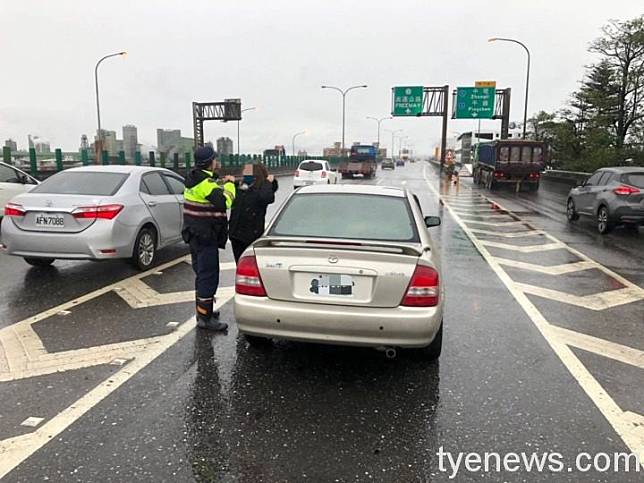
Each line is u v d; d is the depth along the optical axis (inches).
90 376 163.9
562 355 187.8
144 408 144.4
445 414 144.1
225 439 129.7
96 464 118.6
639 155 1251.8
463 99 1959.9
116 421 137.2
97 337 198.1
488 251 397.1
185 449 125.1
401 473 117.7
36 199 273.0
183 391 155.2
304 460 121.7
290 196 203.2
